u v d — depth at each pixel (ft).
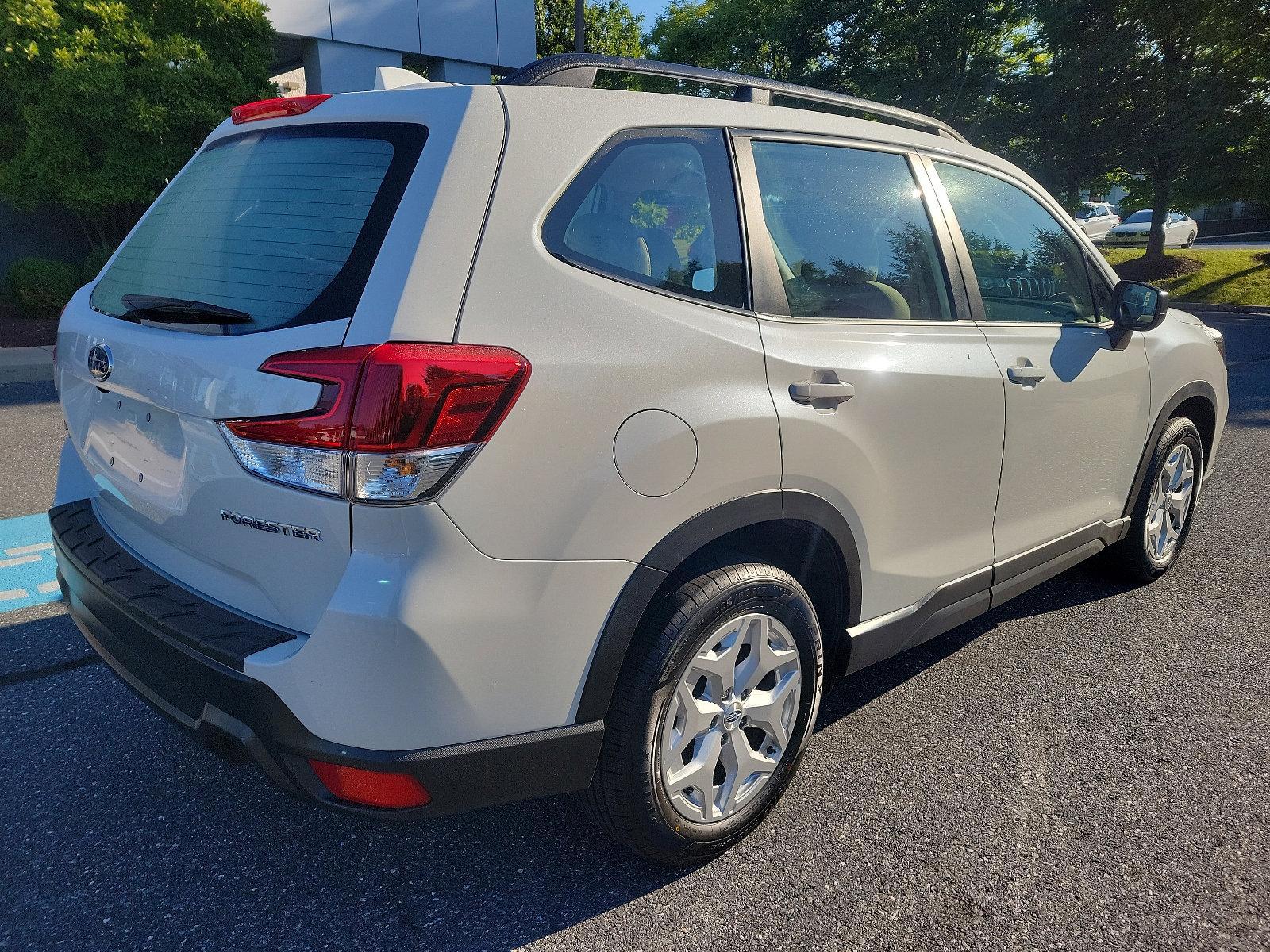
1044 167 62.54
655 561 6.25
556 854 7.40
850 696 10.03
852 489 7.58
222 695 5.84
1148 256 69.21
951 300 8.96
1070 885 7.06
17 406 25.23
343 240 5.89
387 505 5.27
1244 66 55.93
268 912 6.75
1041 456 9.87
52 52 38.01
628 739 6.40
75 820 7.75
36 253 47.19
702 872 7.20
